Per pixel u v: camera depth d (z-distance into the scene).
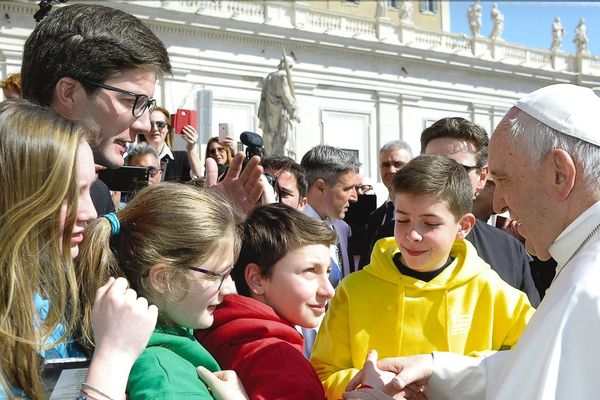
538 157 1.86
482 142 3.74
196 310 1.84
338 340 2.65
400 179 2.55
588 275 1.67
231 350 2.07
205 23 22.17
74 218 1.65
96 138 2.27
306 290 2.24
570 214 1.85
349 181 4.44
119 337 1.57
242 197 2.78
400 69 26.80
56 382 1.59
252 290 2.32
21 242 1.55
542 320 1.70
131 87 2.26
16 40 19.36
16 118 1.62
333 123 25.25
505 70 29.28
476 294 2.61
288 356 2.01
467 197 2.57
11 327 1.53
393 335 2.57
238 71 23.03
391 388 2.13
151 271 1.81
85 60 2.19
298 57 24.42
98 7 2.30
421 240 2.50
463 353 2.56
